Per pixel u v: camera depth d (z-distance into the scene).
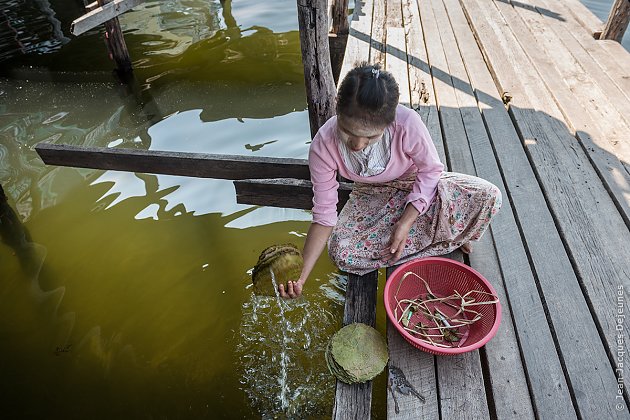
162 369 2.77
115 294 3.21
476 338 2.13
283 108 5.14
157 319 3.04
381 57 4.55
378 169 2.12
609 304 2.26
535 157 3.22
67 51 6.54
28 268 3.42
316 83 2.73
